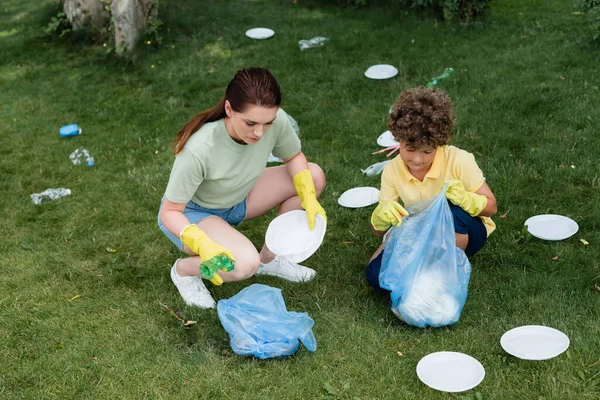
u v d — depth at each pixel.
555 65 5.67
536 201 4.00
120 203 4.39
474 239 3.18
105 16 7.22
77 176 4.79
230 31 7.13
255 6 7.92
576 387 2.65
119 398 2.79
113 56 6.75
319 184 3.53
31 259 3.83
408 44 6.46
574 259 3.43
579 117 4.81
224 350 3.02
